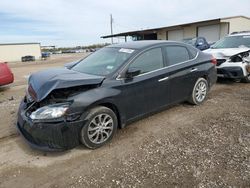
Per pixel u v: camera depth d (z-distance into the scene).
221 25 23.59
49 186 2.67
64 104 3.11
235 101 5.43
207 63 5.26
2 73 8.32
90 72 3.92
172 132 3.88
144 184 2.62
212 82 5.45
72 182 2.72
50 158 3.24
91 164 3.06
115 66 3.80
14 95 7.44
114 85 3.56
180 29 27.83
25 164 3.12
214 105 5.18
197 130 3.92
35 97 3.22
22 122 3.31
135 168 2.92
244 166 2.85
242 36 8.01
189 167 2.88
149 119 4.46
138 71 3.74
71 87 3.19
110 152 3.34
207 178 2.66
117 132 3.95
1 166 3.08
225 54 6.91
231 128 3.93
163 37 30.17
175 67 4.49
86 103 3.22
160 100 4.31
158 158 3.12
